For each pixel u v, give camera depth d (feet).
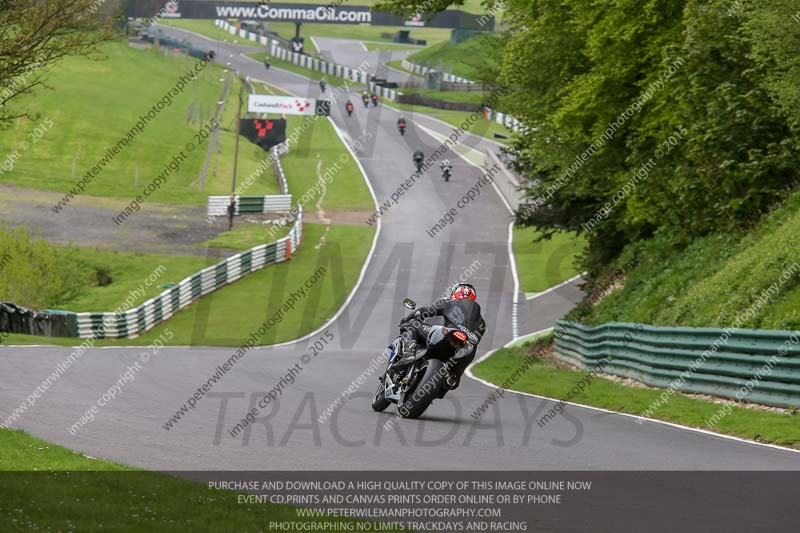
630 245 254.88
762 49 173.78
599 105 238.07
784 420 110.32
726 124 198.59
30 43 225.76
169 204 507.30
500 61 316.40
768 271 154.10
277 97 652.48
